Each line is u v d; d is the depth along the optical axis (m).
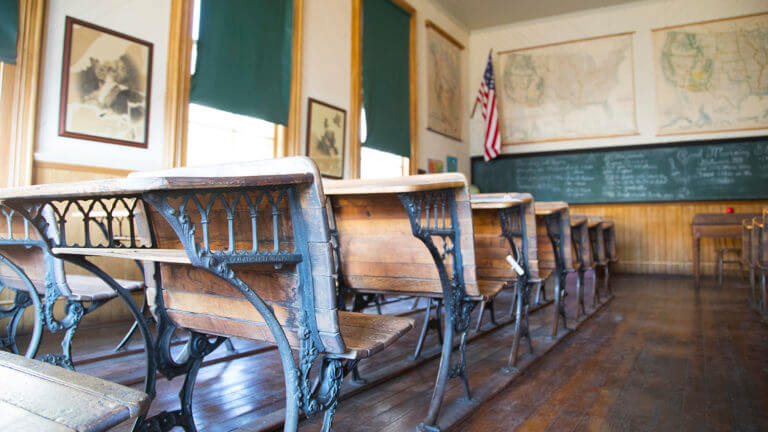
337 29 5.47
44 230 1.14
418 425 1.51
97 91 3.16
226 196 0.97
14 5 2.77
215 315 1.15
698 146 7.32
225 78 4.08
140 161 3.41
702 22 7.37
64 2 3.01
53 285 1.54
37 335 1.51
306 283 0.93
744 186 7.05
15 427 0.51
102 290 1.72
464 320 1.65
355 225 1.68
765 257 3.56
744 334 3.08
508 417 1.65
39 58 2.87
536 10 8.09
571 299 4.71
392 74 6.43
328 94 5.30
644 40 7.71
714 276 7.07
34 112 2.82
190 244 0.75
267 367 2.20
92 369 2.04
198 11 3.88
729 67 7.21
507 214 2.15
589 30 8.05
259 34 4.43
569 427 1.57
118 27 3.29
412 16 6.91
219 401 1.73
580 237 3.61
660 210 7.51
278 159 0.90
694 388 1.98
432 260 1.58
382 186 1.27
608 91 7.89
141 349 2.38
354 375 1.93
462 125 8.54
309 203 0.89
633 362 2.40
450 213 1.53
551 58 8.30
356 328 1.14
